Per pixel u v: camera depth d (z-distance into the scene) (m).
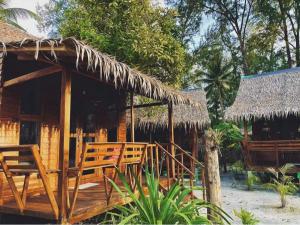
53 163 7.82
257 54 29.30
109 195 6.00
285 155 14.95
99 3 12.30
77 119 8.80
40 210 5.31
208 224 4.16
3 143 6.59
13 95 6.88
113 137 10.51
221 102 33.59
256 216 9.06
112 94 10.32
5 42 5.42
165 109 15.11
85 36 11.64
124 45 12.00
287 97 14.97
